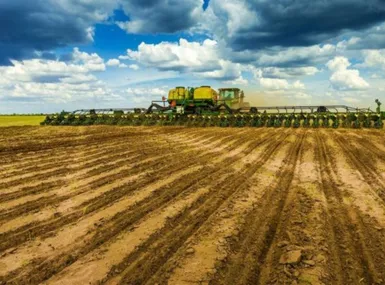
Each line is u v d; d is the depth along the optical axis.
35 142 22.17
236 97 42.19
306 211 8.50
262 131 30.44
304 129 32.19
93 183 11.24
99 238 6.95
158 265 5.79
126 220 7.89
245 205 9.03
